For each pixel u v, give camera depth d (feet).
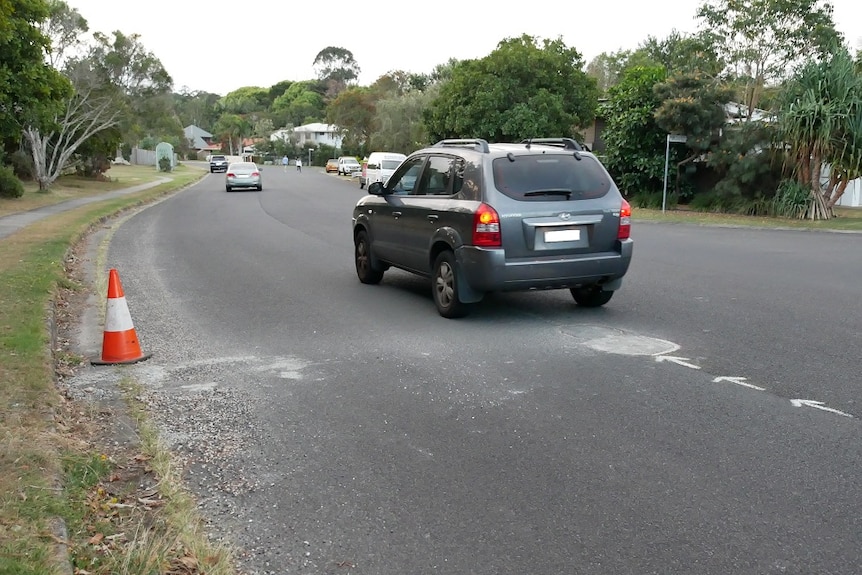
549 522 12.84
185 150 378.12
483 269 26.23
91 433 16.83
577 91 105.19
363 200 35.76
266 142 398.01
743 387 19.49
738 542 12.08
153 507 13.35
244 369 21.95
